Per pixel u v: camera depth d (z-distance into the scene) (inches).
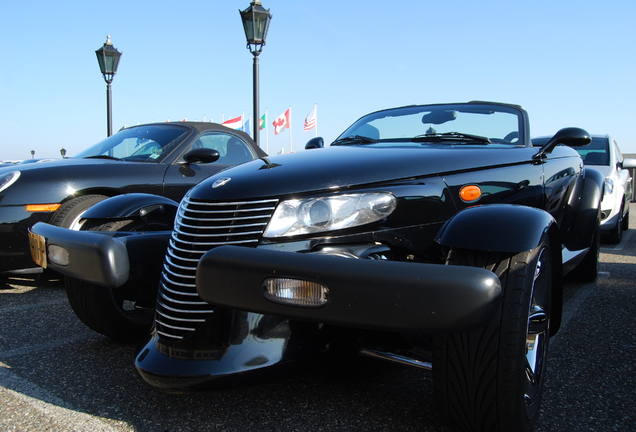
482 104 132.7
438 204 84.4
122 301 108.3
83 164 164.9
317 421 75.7
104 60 410.0
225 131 206.7
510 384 63.9
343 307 58.8
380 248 78.7
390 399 82.7
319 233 74.9
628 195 320.5
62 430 73.2
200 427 74.2
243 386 71.6
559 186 122.3
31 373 93.7
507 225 69.2
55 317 129.7
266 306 62.8
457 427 69.3
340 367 95.7
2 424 74.8
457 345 65.9
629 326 121.9
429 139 118.4
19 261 150.5
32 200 151.3
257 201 74.7
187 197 81.9
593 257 160.6
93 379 91.0
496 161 98.9
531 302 67.2
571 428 74.0
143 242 88.7
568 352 104.7
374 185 80.2
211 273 66.0
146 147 190.2
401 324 56.8
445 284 55.6
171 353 74.9
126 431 73.1
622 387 87.8
